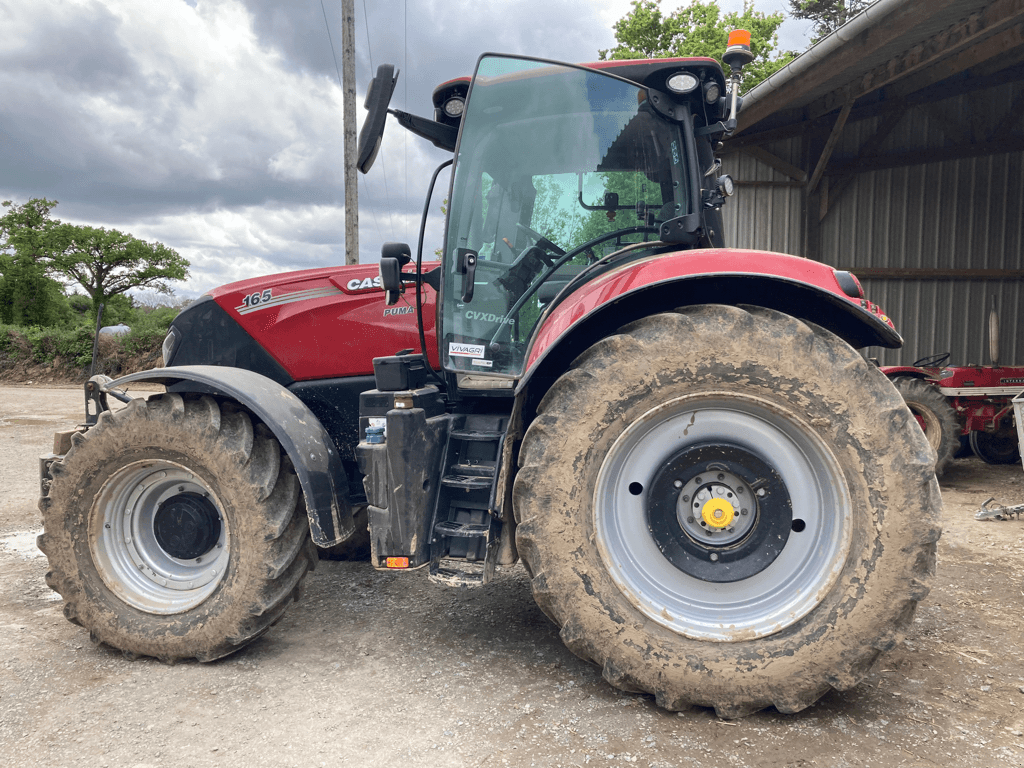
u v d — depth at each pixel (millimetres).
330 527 2549
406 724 2127
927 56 6742
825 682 2068
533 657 2621
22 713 2225
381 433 2482
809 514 2188
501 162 2676
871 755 1927
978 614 3016
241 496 2535
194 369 2717
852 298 2285
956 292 9711
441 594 3352
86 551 2682
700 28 18812
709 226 3135
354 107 11359
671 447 2256
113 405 7859
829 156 8859
